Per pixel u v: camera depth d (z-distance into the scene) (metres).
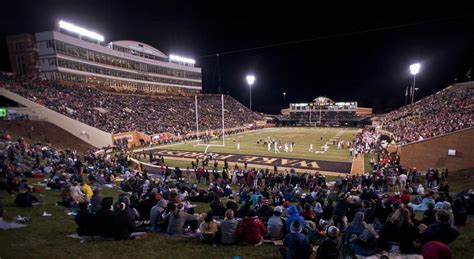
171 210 8.59
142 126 56.44
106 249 7.11
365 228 6.72
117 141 47.53
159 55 92.31
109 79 72.31
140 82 81.56
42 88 51.22
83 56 64.94
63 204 12.17
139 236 7.99
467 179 22.50
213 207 10.85
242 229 7.55
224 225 7.52
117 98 64.44
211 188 18.22
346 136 62.56
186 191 15.13
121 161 29.98
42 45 59.00
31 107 43.88
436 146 28.72
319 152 41.28
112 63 72.81
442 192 14.52
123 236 7.80
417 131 44.28
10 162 19.80
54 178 16.91
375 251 6.30
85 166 25.42
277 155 39.22
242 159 36.69
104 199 8.27
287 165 33.00
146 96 76.06
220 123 77.81
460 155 27.53
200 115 78.50
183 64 104.38
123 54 75.88
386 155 34.62
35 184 16.84
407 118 59.97
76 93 56.16
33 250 6.98
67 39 60.84
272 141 47.47
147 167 32.53
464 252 6.88
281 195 15.26
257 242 7.51
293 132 74.81
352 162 34.31
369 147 41.34
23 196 11.68
